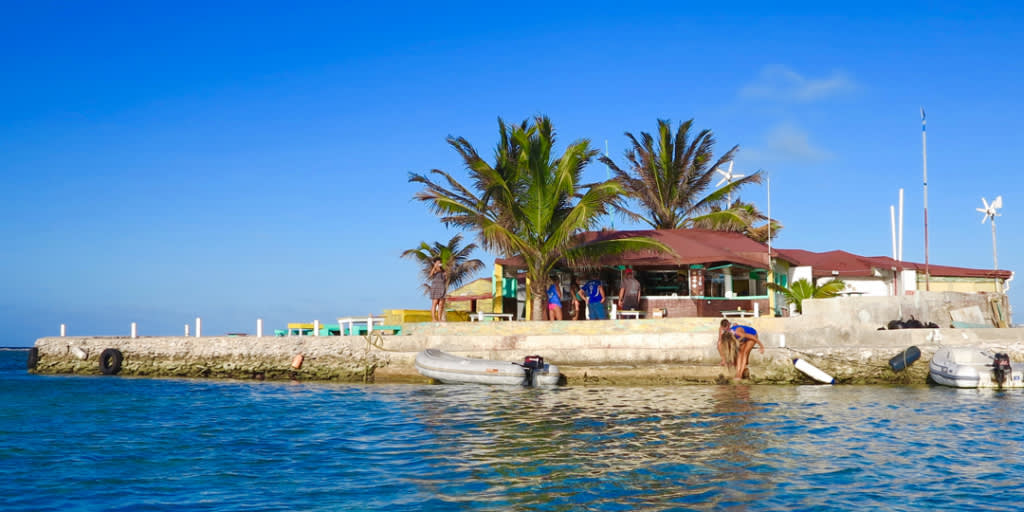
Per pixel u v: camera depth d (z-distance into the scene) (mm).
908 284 35938
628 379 24391
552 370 24219
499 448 13234
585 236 34125
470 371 24797
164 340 31703
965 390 21719
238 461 12422
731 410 17859
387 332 29453
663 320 25766
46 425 16672
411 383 26781
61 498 10062
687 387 23703
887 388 22656
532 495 9922
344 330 30625
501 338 26234
